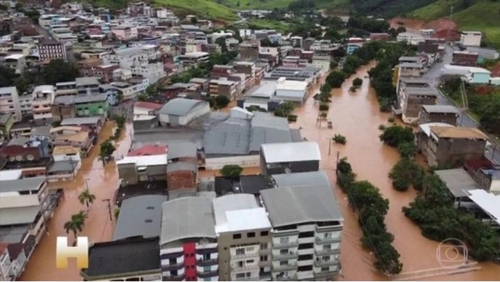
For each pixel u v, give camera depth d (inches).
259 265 2039.9
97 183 3312.0
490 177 2795.3
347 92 5920.3
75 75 5511.8
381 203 2684.5
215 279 1950.1
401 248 2455.7
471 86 5088.6
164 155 3159.5
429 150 3506.4
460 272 2260.1
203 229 1935.3
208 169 3518.7
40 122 4303.6
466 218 2504.9
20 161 3395.7
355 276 2212.1
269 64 7062.0
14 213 2506.2
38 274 2246.6
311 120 4741.6
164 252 1844.2
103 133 4301.2
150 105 4493.1
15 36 6988.2
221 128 3900.1
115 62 5954.7
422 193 3031.5
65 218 2815.0
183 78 5792.3
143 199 2623.0
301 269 2116.1
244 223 1991.9
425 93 4429.1
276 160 2928.2
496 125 3944.4
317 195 2237.9
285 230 1993.1
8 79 5177.2
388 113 4987.7
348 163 3390.7
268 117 4153.5
